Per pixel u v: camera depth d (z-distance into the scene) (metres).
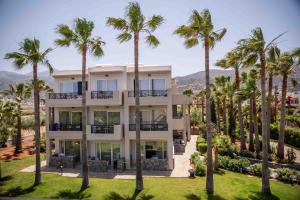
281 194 17.11
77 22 18.16
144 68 24.50
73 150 26.70
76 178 20.70
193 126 53.28
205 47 17.33
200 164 22.06
